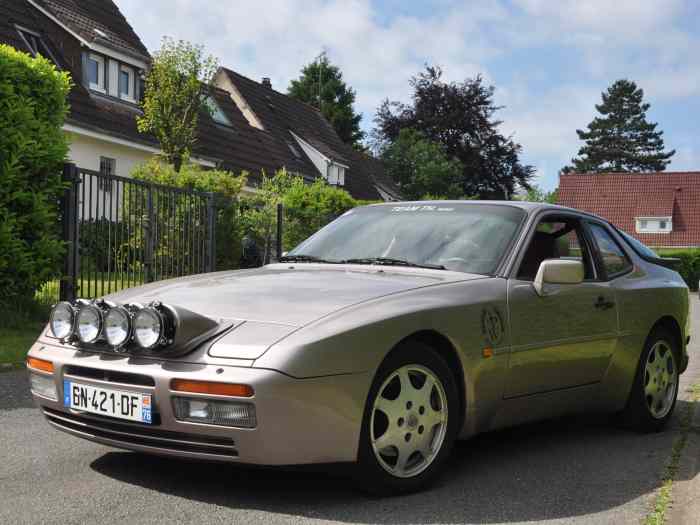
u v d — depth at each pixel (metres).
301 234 17.33
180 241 12.55
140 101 27.08
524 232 4.97
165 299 4.21
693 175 64.75
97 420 3.86
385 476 3.88
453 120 59.75
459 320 4.20
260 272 4.89
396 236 5.14
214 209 13.38
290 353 3.54
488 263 4.74
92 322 3.88
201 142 29.45
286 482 4.10
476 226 5.05
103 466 4.33
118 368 3.74
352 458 3.71
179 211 12.52
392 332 3.85
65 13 25.44
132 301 4.30
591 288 5.22
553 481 4.36
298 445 3.55
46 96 9.77
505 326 4.46
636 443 5.38
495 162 59.50
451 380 4.16
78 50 24.84
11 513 3.60
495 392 4.42
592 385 5.23
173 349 3.67
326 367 3.60
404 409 3.97
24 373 7.14
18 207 9.58
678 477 4.52
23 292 9.64
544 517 3.74
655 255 6.36
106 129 23.50
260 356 3.54
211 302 4.05
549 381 4.82
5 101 9.20
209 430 3.54
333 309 3.88
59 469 4.27
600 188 65.56
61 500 3.78
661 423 5.82
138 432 3.75
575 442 5.34
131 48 26.94
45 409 4.18
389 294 4.12
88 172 10.41
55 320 4.11
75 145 23.06
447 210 5.30
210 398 3.51
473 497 4.01
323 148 41.62
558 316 4.85
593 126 98.62
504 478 4.39
